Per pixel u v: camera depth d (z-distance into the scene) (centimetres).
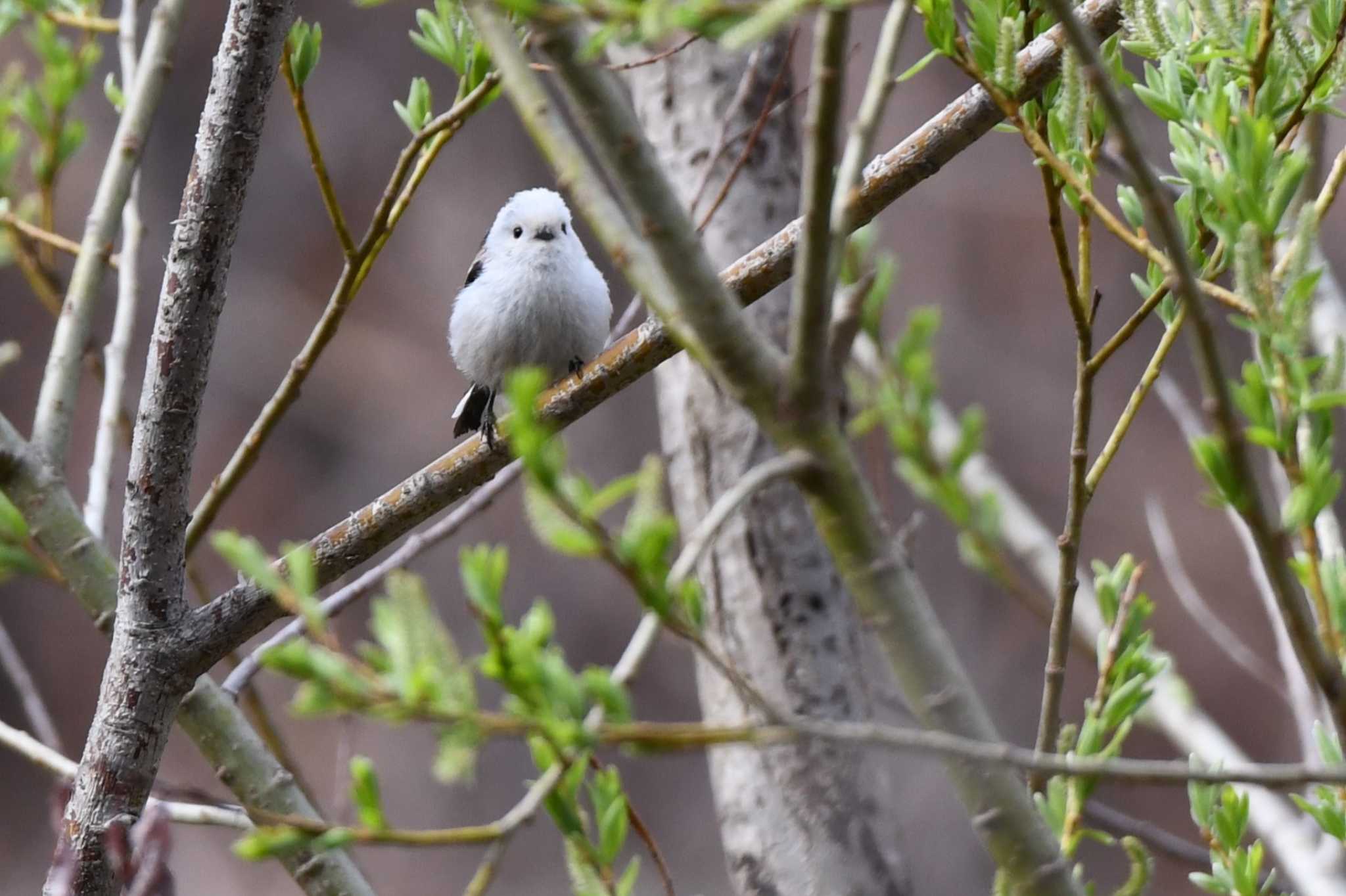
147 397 573
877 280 562
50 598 2367
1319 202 457
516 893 2228
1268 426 418
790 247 585
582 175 372
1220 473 380
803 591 765
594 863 414
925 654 339
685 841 2203
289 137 2505
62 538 648
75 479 2283
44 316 2380
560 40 343
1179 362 2228
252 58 551
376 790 339
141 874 433
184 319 567
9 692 2322
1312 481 413
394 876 2241
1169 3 543
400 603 324
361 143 2530
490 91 635
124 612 582
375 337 2519
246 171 562
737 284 586
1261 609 2141
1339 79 455
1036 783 503
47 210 817
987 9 498
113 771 572
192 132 2398
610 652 2364
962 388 2284
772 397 339
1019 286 2341
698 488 802
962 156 2412
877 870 731
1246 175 415
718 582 777
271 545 2428
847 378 595
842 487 338
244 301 2481
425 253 2550
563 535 310
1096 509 2195
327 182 657
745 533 773
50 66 805
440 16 650
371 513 609
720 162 831
